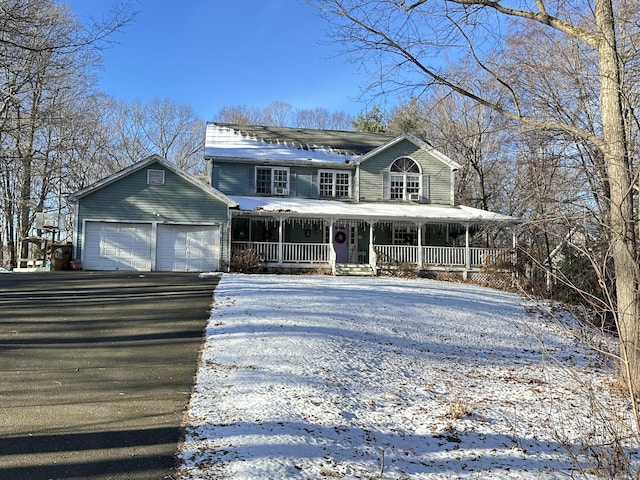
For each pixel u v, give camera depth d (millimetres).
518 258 20016
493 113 23203
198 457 4723
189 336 9734
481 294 17328
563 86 17781
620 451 4621
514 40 18266
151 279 16344
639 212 7316
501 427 6656
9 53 13539
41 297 12922
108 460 4652
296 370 7867
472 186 33281
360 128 43031
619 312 4969
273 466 4570
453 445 5883
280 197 23547
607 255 4988
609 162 7828
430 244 24766
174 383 7117
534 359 10953
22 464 4551
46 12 14977
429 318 13211
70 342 9219
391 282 18438
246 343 9219
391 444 5680
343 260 23906
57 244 20406
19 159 23688
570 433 6562
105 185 19812
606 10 8281
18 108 21078
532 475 5145
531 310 15094
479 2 8133
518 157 23047
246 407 6145
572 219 5938
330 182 24406
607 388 8719
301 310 12219
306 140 26422
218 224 20562
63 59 20469
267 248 21516
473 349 11195
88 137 34125
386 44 8727
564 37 17875
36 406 6141
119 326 10359
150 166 20203
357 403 6922
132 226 19938
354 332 10891
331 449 5184
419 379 8602
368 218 21766
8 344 8969
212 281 16078
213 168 23047
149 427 5484
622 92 8047
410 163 24906
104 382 7137
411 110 32594
